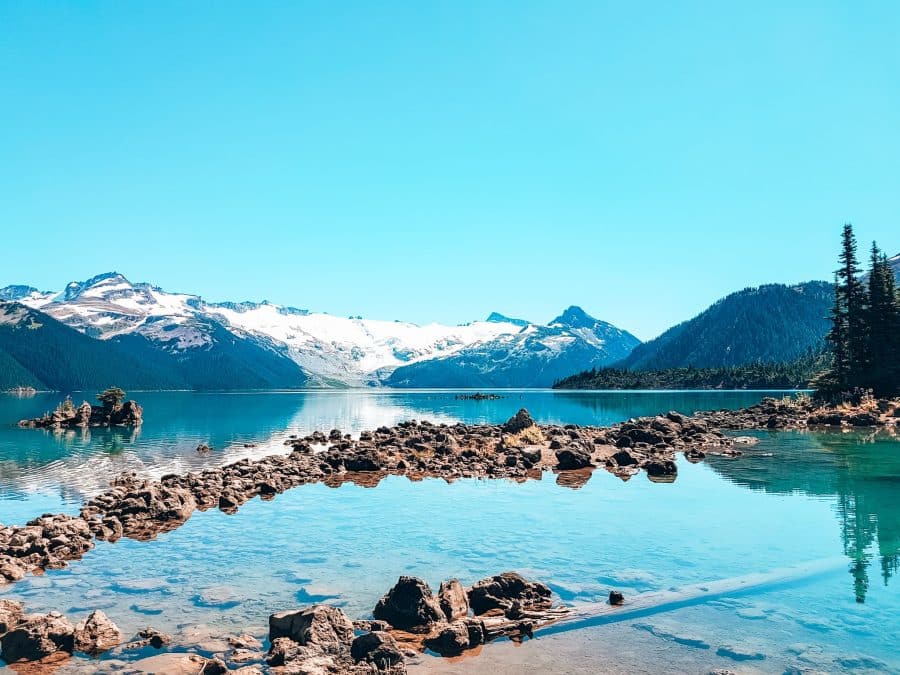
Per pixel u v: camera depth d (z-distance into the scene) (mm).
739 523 28641
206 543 26219
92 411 103812
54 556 24250
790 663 15172
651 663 15250
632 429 60406
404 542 26125
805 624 17516
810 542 25453
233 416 126875
